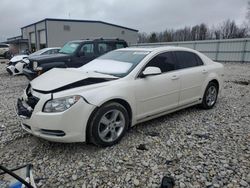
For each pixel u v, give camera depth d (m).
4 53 30.36
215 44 24.34
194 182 2.79
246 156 3.36
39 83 3.64
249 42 21.55
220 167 3.08
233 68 16.72
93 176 2.92
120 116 3.72
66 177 2.90
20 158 3.33
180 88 4.67
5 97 6.87
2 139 3.91
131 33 43.44
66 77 3.65
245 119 4.92
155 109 4.28
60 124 3.19
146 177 2.89
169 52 4.66
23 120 3.54
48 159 3.29
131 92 3.80
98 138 3.47
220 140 3.88
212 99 5.63
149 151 3.50
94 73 3.88
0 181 2.17
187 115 5.12
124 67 4.12
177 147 3.62
